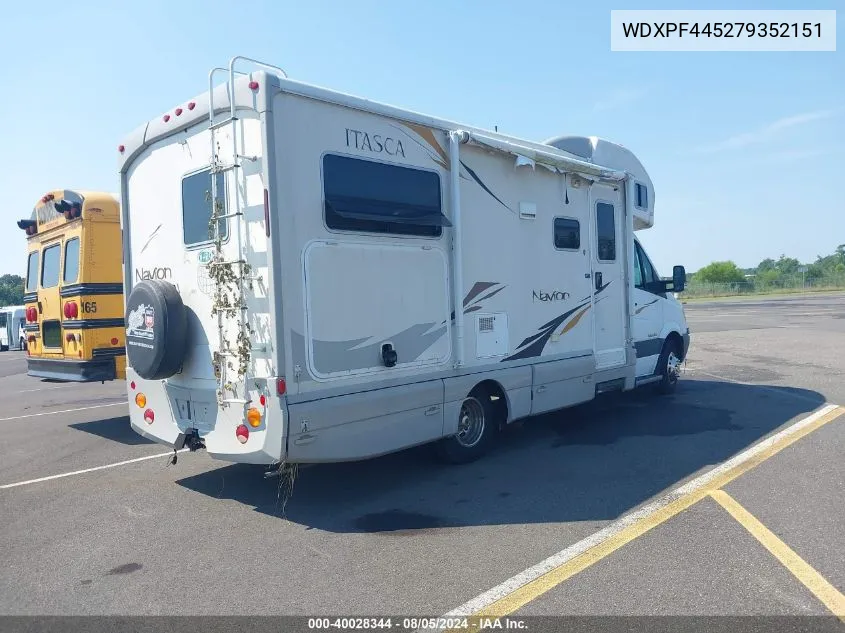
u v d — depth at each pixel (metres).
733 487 5.70
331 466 6.82
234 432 5.31
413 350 5.95
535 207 7.26
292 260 5.04
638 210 9.12
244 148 5.15
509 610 3.73
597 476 6.20
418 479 6.30
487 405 6.92
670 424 8.21
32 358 9.41
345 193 5.43
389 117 5.81
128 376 6.48
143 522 5.39
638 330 9.20
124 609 3.91
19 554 4.80
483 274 6.66
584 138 8.48
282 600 3.96
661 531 4.79
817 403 9.16
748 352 15.38
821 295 56.00
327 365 5.26
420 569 4.31
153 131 6.03
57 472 7.05
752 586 3.92
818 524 4.84
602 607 3.73
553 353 7.52
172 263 5.96
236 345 5.25
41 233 9.27
